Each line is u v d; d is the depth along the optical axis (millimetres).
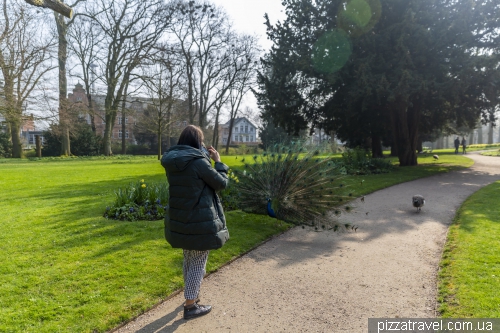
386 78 15570
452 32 15664
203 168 3117
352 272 4574
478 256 4824
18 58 20688
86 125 42062
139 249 5215
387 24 17297
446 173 17078
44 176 15375
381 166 17672
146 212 7270
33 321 3229
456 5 16609
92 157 33781
